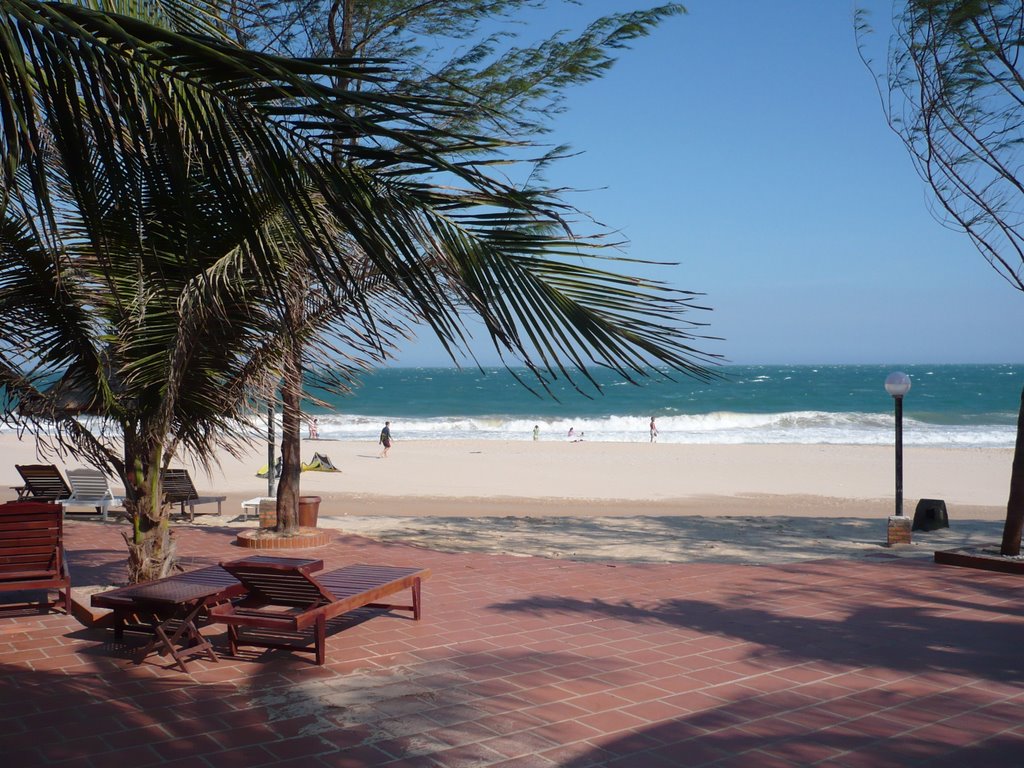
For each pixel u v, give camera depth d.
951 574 9.04
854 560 10.00
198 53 2.29
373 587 6.28
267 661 5.78
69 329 5.80
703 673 5.54
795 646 6.19
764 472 26.62
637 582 8.60
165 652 5.77
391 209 2.65
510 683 5.33
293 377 6.07
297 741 4.38
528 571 9.21
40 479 13.98
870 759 4.17
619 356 2.66
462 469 27.19
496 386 104.56
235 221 2.67
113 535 11.67
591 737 4.45
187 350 5.66
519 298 2.72
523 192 2.50
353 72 2.29
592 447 36.88
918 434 45.75
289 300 5.30
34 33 2.36
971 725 4.63
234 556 10.09
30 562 6.93
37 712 4.79
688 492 21.56
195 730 4.53
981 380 122.19
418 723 4.64
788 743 4.37
